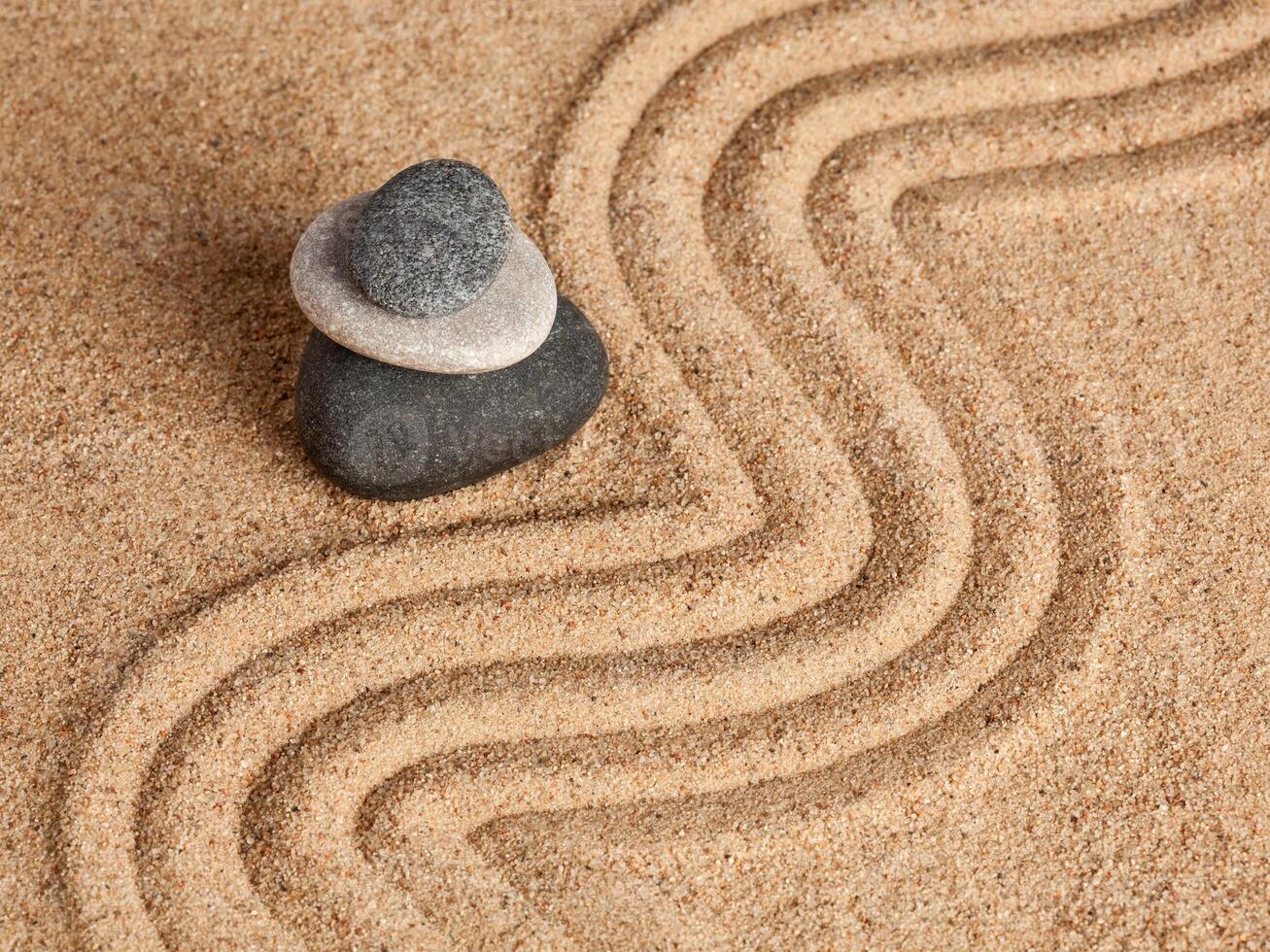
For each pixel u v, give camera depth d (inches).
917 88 21.9
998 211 21.5
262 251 21.3
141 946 19.6
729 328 21.1
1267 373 21.0
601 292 21.2
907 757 20.1
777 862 19.9
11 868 19.7
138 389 20.8
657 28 22.1
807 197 21.6
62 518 20.5
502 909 19.7
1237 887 19.8
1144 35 22.1
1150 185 21.6
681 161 21.7
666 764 20.0
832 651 20.2
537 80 22.0
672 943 19.7
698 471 20.6
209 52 22.0
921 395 21.0
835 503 20.6
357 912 19.7
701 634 20.3
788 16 22.2
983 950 19.6
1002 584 20.4
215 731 20.0
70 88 21.9
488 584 20.4
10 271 21.1
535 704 20.1
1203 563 20.5
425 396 20.0
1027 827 19.9
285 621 20.2
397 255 19.6
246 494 20.6
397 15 22.2
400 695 20.1
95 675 20.1
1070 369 21.0
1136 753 20.1
